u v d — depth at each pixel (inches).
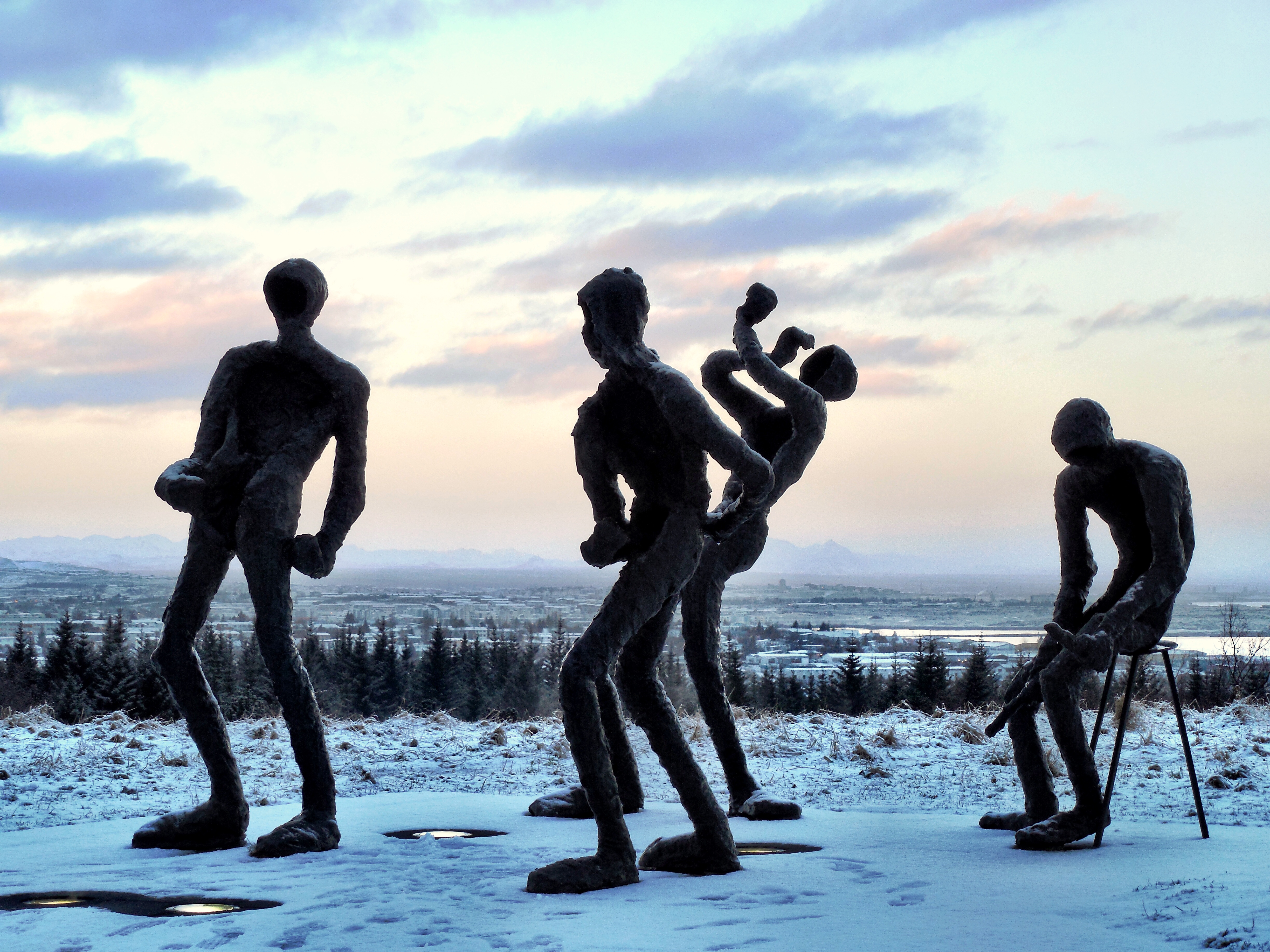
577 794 329.1
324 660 2052.2
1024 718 301.9
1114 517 295.3
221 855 263.3
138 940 182.5
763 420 342.0
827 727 565.6
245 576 277.4
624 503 253.8
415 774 434.3
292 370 287.6
